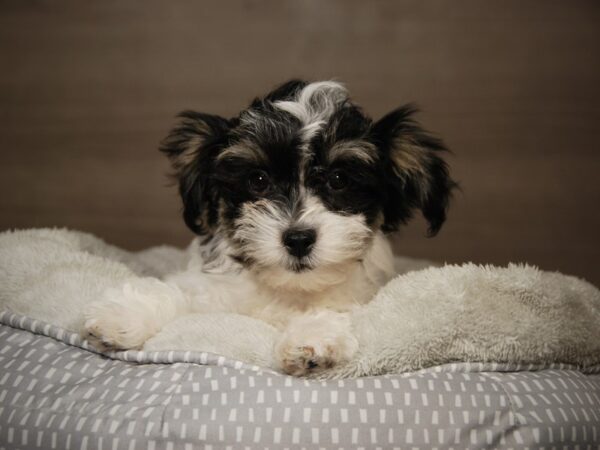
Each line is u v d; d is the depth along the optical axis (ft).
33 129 11.13
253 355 4.69
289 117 5.64
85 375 4.67
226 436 4.12
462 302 4.77
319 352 4.40
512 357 4.73
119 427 4.19
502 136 10.94
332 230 5.31
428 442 4.17
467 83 10.85
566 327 4.95
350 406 4.20
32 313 5.30
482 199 11.03
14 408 4.46
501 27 10.75
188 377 4.40
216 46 10.92
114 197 11.11
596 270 11.01
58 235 7.20
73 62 10.97
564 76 10.80
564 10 10.71
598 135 10.88
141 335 4.89
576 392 4.57
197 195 6.14
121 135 11.07
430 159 6.19
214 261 5.98
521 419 4.30
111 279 5.84
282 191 5.53
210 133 6.05
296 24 10.85
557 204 10.98
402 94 10.91
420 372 4.56
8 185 11.19
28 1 10.88
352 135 5.64
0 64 11.03
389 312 4.82
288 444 4.11
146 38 10.91
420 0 10.73
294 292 5.66
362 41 10.85
